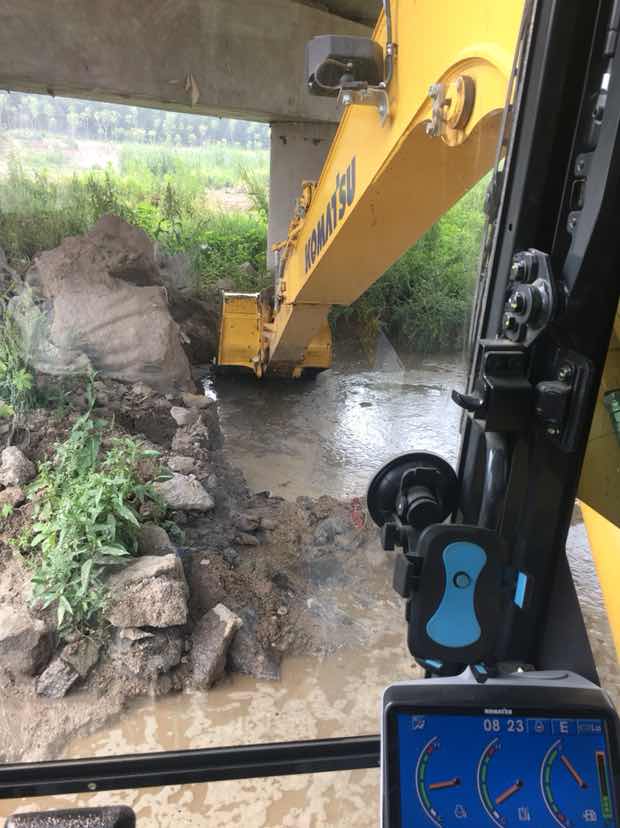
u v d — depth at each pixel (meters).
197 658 2.57
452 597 1.03
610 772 1.02
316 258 3.23
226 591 2.93
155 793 1.95
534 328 1.04
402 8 1.81
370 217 2.48
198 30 4.52
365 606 2.99
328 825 1.91
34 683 2.43
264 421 4.92
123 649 2.53
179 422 4.21
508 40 1.27
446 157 1.88
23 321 4.06
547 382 1.05
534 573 1.20
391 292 4.91
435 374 4.68
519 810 1.01
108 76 4.76
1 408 3.46
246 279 6.35
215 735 2.33
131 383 4.37
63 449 3.13
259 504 3.78
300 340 4.65
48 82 4.81
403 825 0.99
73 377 4.07
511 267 1.11
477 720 1.03
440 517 1.12
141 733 2.32
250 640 2.69
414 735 1.02
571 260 1.03
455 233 4.18
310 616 2.89
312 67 1.91
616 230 0.98
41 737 2.26
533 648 1.25
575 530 1.62
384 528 1.15
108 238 5.18
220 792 1.98
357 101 1.92
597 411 1.25
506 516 1.13
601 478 1.27
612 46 0.95
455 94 1.49
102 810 1.20
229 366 5.41
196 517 3.39
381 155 2.07
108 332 4.43
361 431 4.64
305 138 5.83
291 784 2.00
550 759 1.03
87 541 2.69
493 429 1.09
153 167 6.52
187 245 6.39
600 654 1.69
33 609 2.55
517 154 1.09
